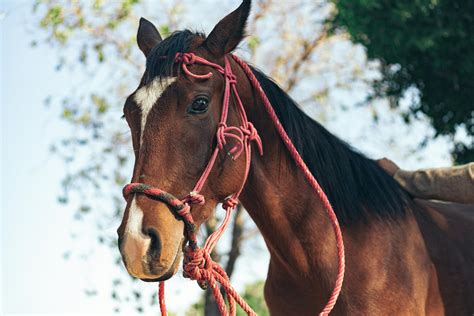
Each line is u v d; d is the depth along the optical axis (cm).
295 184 342
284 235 343
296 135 346
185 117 304
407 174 403
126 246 286
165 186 297
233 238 1134
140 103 305
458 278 361
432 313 353
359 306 332
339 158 355
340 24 786
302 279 343
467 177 381
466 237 377
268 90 349
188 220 298
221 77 322
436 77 799
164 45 319
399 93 848
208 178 313
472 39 743
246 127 328
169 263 289
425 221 371
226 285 319
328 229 340
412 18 738
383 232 346
